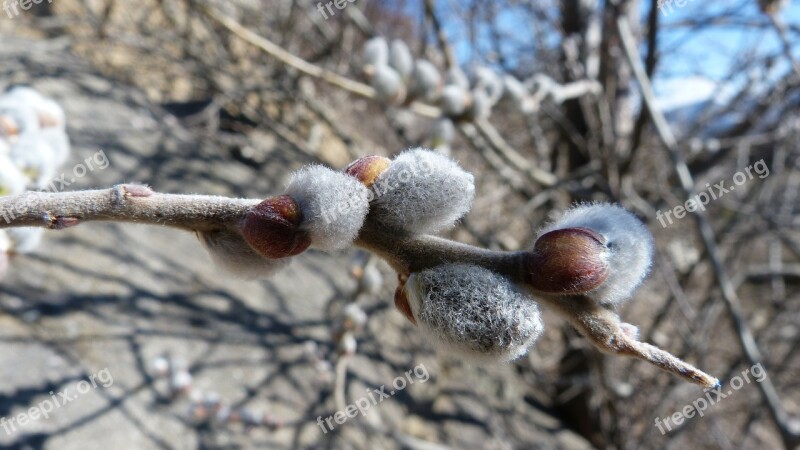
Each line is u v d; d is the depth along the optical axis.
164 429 0.20
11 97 0.10
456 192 0.06
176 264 0.28
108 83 0.36
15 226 0.06
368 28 0.32
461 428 0.31
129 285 0.25
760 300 0.42
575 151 0.37
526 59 0.41
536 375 0.37
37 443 0.17
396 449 0.27
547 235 0.06
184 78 0.43
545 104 0.33
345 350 0.17
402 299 0.06
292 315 0.29
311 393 0.26
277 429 0.23
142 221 0.06
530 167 0.29
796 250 0.38
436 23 0.28
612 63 0.32
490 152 0.30
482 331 0.05
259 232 0.06
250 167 0.39
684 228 0.39
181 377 0.21
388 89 0.20
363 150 0.42
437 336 0.06
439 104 0.21
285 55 0.22
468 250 0.06
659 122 0.21
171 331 0.24
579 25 0.35
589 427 0.38
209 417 0.22
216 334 0.25
